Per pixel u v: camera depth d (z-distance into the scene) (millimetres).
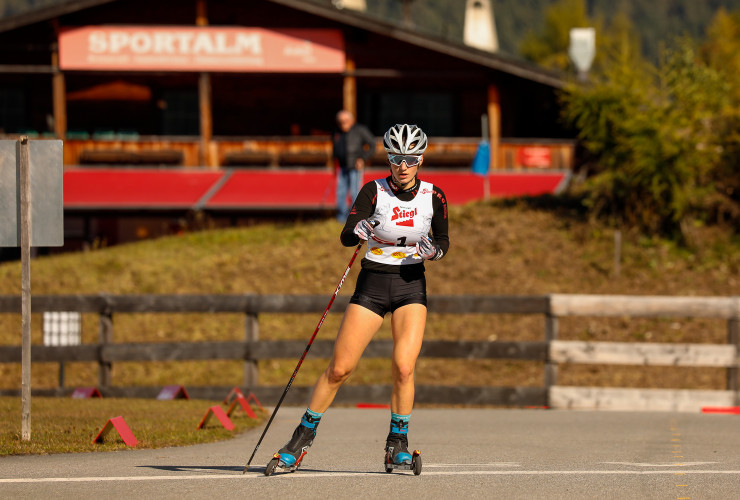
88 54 92688
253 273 60406
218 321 55219
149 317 55594
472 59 94312
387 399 42719
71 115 102062
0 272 60938
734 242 63062
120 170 91250
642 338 52594
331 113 103562
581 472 22344
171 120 103125
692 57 65500
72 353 43750
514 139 101812
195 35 93125
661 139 62031
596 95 64875
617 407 40875
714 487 20406
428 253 20266
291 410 39906
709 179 66250
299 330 54500
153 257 63562
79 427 29078
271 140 93188
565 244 63344
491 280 59188
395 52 98000
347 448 27734
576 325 54031
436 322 54562
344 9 93250
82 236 94500
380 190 20703
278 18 95812
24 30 95688
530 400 41500
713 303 41000
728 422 35125
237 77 102625
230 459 24562
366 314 20703
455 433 31719
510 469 22891
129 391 43750
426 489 19875
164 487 19953
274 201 81312
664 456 25672
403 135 20375
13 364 52000
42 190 25828
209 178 89062
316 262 61375
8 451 24891
